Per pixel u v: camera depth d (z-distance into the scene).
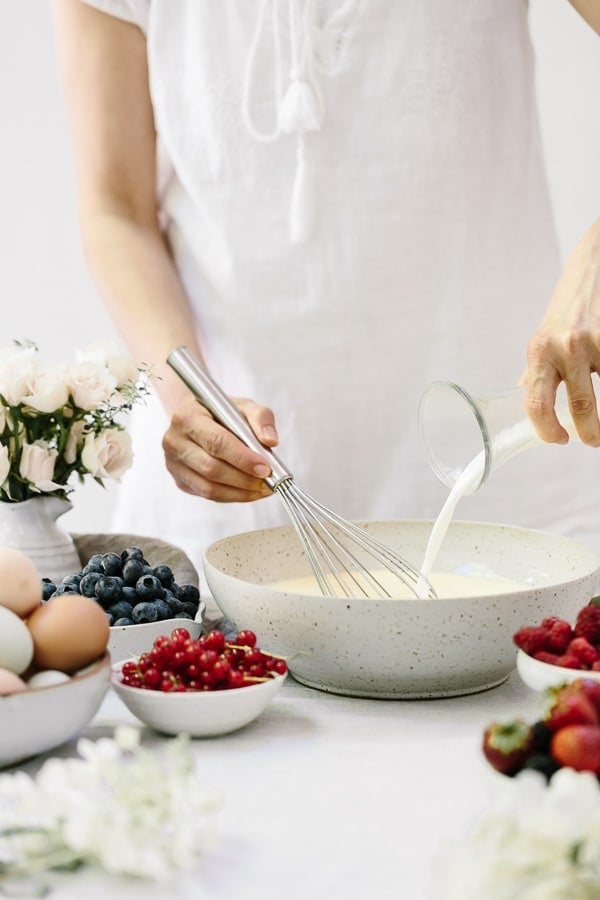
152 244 1.49
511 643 0.91
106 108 1.48
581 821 0.54
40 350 2.39
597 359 1.01
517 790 0.57
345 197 1.45
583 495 1.53
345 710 0.92
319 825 0.70
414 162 1.44
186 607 1.06
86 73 1.48
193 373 1.21
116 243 1.46
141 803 0.62
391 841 0.68
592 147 2.25
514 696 0.96
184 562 1.19
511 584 1.12
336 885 0.63
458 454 1.33
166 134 1.48
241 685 0.86
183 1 1.45
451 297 1.47
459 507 1.49
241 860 0.66
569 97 2.24
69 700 0.78
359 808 0.73
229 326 1.50
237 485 1.20
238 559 1.11
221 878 0.64
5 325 2.38
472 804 0.73
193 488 1.25
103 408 1.20
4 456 1.12
